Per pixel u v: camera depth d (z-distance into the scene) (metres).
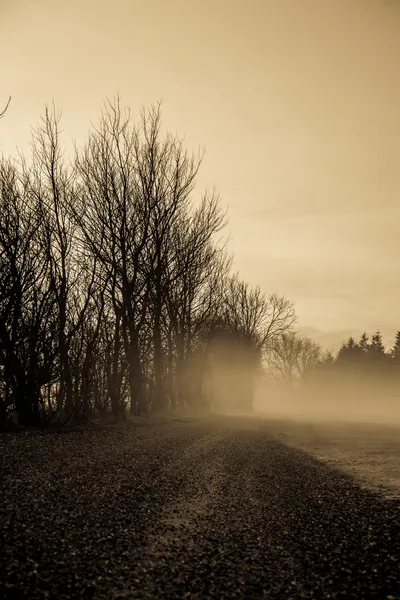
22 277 21.48
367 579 7.02
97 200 29.39
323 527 9.55
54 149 25.12
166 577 6.71
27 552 6.90
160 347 37.44
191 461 16.64
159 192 32.50
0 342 21.12
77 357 25.88
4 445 15.49
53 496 9.98
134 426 26.98
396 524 9.81
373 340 156.12
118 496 10.64
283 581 6.88
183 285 43.06
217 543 8.25
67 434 20.23
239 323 73.69
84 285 27.22
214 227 38.31
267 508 10.91
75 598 5.85
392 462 19.08
